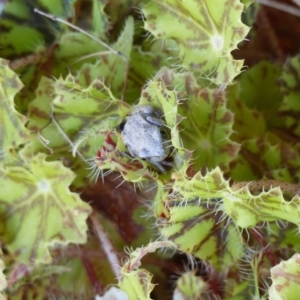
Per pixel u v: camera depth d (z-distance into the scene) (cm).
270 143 26
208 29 24
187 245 24
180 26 25
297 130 27
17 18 27
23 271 26
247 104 28
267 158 26
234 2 23
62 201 25
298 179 26
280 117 27
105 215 27
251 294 25
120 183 26
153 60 27
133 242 27
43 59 27
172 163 24
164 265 26
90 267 27
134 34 27
